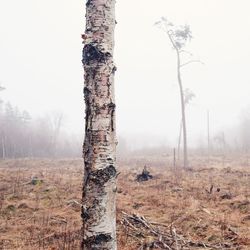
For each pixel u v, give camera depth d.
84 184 3.97
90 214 3.88
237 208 11.80
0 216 11.70
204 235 9.34
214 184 16.30
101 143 3.94
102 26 4.04
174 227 9.95
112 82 4.07
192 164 29.89
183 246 8.49
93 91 4.00
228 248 8.34
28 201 13.43
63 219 11.11
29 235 9.57
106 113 3.99
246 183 16.17
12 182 17.72
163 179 18.48
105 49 4.03
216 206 12.23
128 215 10.60
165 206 12.41
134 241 8.89
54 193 14.93
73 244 8.48
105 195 3.90
